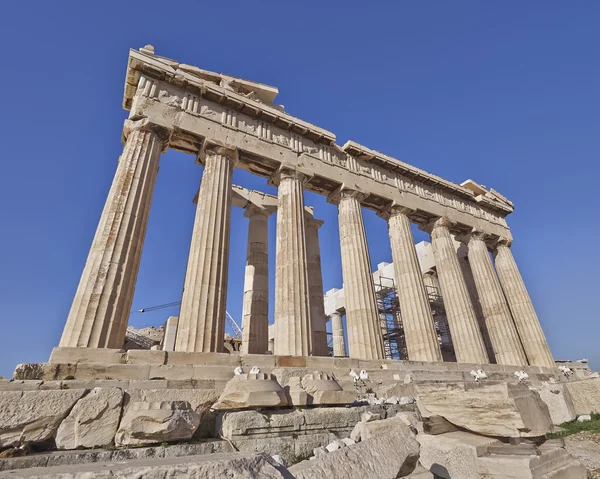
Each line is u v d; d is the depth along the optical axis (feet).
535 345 74.18
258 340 62.13
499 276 86.84
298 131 62.08
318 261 73.67
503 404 18.44
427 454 20.22
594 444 27.81
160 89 50.42
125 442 18.89
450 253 73.51
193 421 20.43
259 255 70.13
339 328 111.34
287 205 54.60
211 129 52.03
